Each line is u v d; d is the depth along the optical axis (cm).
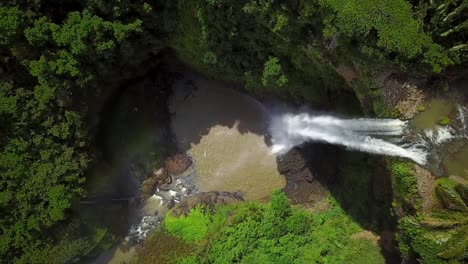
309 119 2633
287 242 2409
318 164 2636
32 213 2267
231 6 2075
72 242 2434
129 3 2192
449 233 1784
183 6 2258
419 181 1886
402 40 1750
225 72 2622
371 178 2352
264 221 2459
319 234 2434
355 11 1775
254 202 2612
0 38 2078
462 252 1730
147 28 2381
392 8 1770
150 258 2644
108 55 2267
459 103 1886
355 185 2452
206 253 2462
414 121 1917
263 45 2252
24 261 2284
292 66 2333
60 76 2222
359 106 2258
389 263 2262
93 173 2548
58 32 2141
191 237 2630
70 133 2320
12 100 2167
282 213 2448
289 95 2634
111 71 2461
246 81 2608
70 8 2216
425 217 1842
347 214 2464
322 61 2117
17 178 2219
